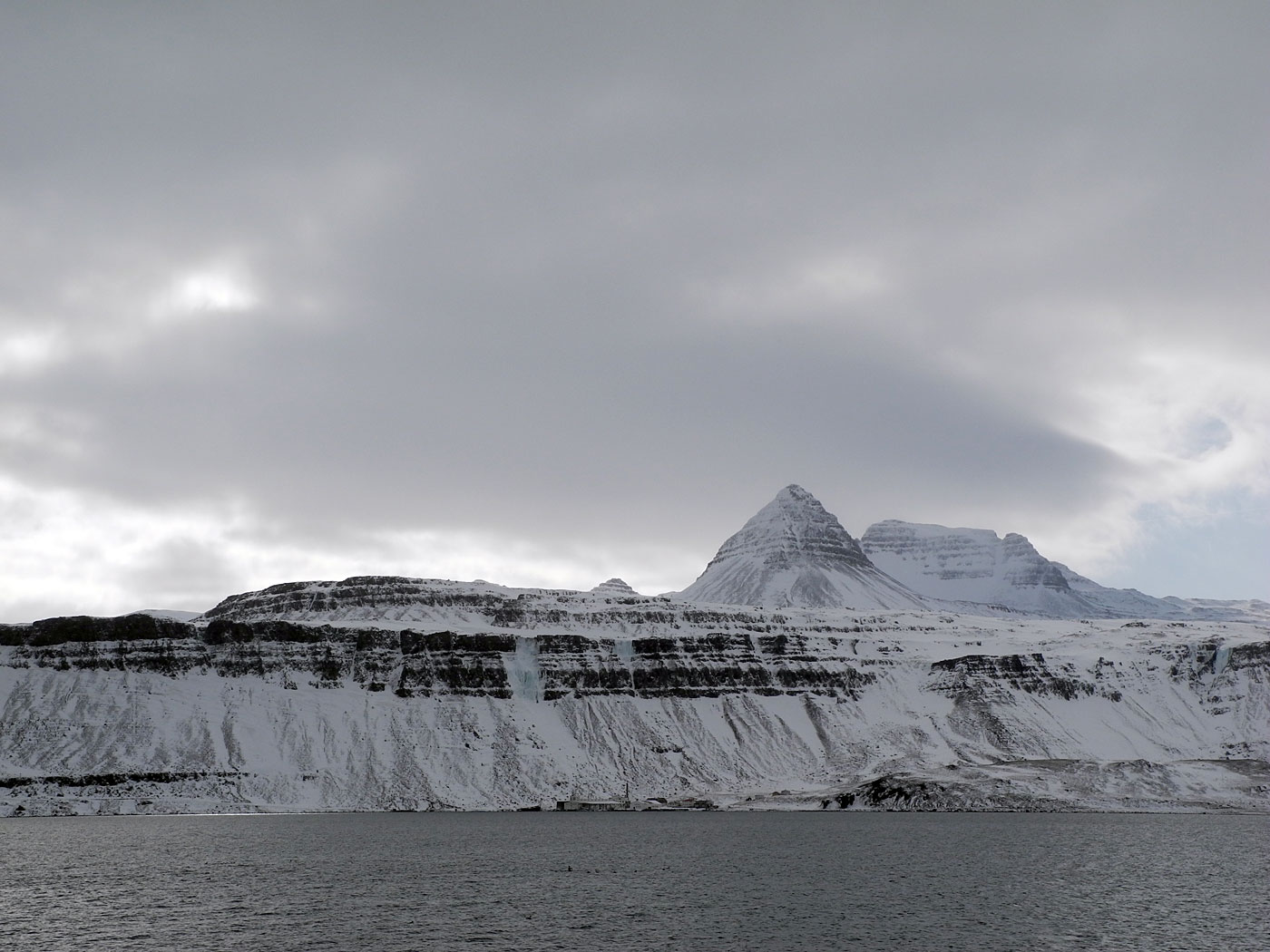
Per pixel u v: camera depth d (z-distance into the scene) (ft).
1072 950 399.24
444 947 402.11
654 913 467.11
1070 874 576.20
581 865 616.80
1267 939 415.64
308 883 545.03
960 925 443.32
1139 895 510.58
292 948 400.67
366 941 412.16
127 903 488.02
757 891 522.47
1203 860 628.28
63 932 428.97
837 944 410.11
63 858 647.15
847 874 578.66
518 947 403.95
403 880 554.87
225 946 405.18
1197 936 422.00
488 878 564.30
